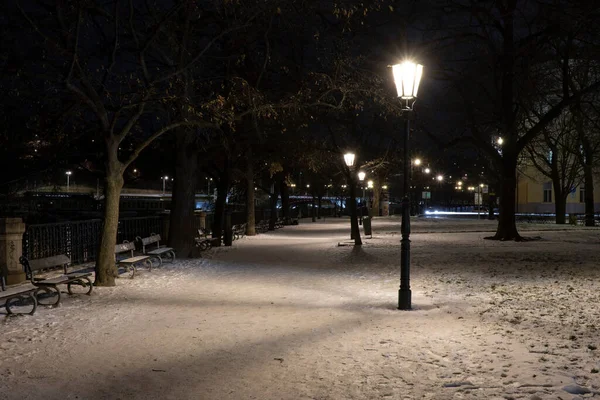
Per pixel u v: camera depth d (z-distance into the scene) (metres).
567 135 41.06
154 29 13.47
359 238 24.30
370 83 16.83
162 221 24.66
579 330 8.02
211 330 8.26
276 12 14.21
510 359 6.54
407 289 9.97
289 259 19.42
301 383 5.77
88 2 12.02
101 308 10.12
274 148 26.42
